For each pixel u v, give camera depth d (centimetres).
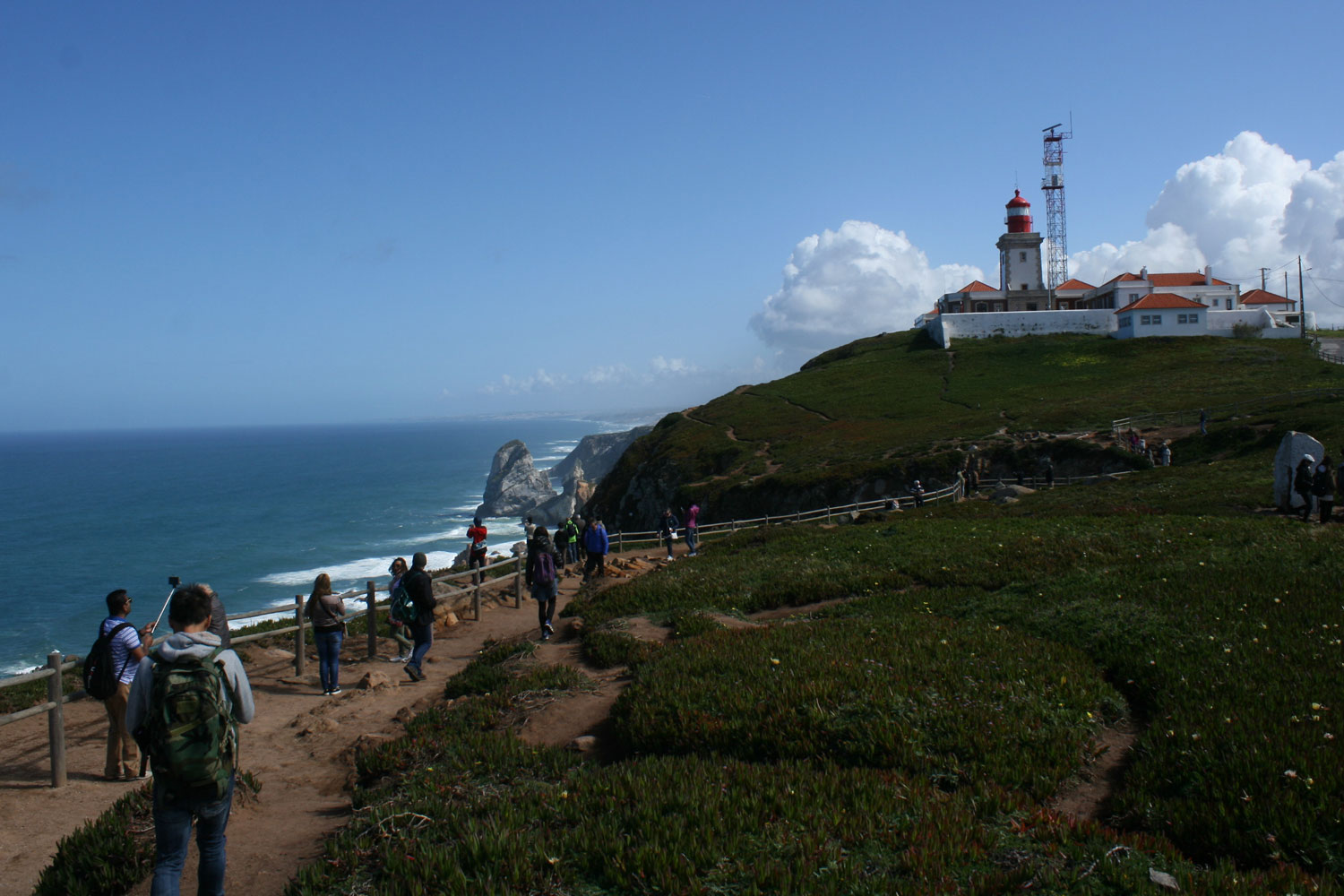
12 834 764
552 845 593
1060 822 617
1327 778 627
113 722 896
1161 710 841
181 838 550
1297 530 1852
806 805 645
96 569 7819
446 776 782
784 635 1188
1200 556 1616
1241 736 717
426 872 566
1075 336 9694
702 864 559
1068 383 7744
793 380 10056
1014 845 588
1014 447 5312
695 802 644
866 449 6109
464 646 1620
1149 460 4625
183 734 540
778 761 774
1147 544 1822
